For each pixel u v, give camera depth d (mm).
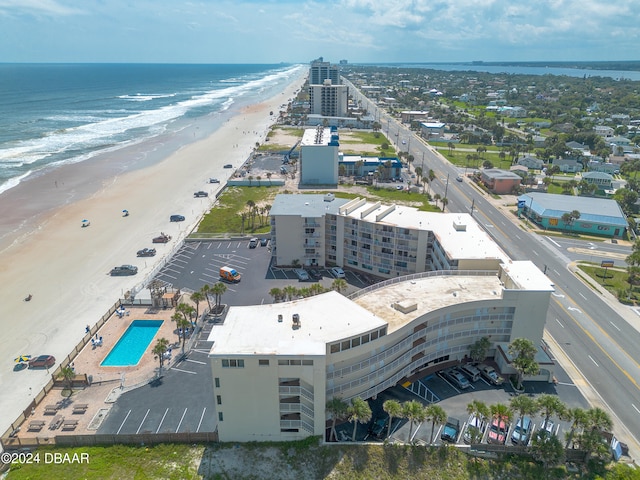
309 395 57562
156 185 183875
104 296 100125
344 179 197250
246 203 163125
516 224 146625
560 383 73562
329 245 113938
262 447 59719
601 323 91500
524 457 58781
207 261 117500
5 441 59969
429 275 82250
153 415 65438
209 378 73500
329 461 57375
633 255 108500
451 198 171875
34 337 85375
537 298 72562
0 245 125875
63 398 69000
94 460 57781
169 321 89812
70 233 134750
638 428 64812
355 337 59500
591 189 170625
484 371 74188
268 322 61844
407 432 62562
